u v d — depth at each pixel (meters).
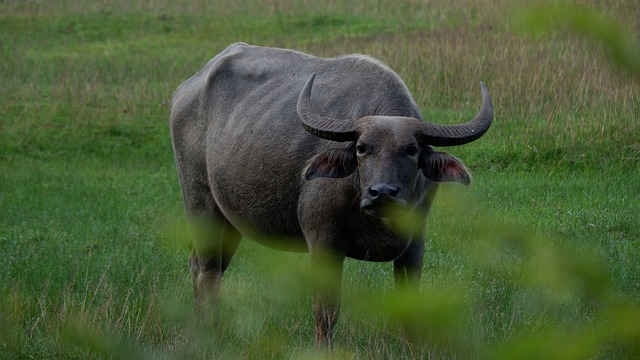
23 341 19.80
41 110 54.78
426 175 17.56
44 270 26.86
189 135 23.86
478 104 43.69
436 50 49.72
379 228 18.52
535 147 38.53
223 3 81.31
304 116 18.30
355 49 55.62
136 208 36.41
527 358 5.34
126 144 49.91
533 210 31.78
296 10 75.06
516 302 19.19
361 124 17.58
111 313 20.03
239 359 12.72
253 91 22.14
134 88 58.28
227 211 22.31
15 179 43.56
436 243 25.59
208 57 65.69
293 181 19.97
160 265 26.58
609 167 36.69
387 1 72.38
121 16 82.06
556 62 44.03
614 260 25.75
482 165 38.22
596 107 40.81
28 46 73.50
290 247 21.38
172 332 17.95
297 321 19.08
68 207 37.28
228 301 19.44
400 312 5.47
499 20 54.12
